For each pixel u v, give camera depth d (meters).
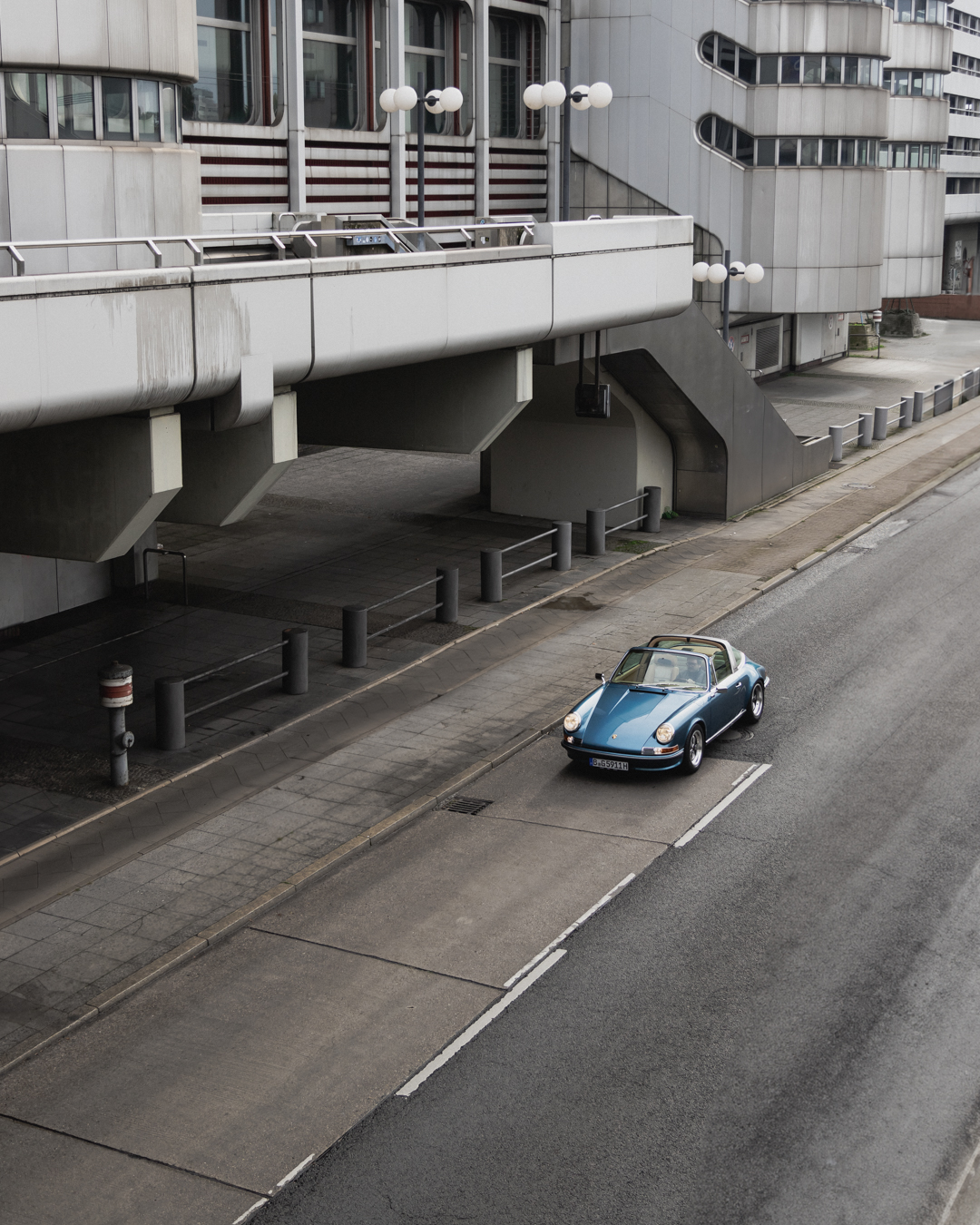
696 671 17.53
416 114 32.09
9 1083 10.62
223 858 14.55
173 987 12.08
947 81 74.69
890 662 21.09
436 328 18.55
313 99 28.89
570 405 29.86
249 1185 9.34
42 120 17.62
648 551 28.17
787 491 33.94
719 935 12.82
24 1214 9.06
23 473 15.70
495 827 15.46
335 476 35.62
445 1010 11.59
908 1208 9.06
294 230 20.30
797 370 53.47
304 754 17.48
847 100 45.47
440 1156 9.62
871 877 13.99
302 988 12.02
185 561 24.23
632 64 45.38
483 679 20.44
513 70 35.59
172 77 19.05
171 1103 10.32
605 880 14.02
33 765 17.02
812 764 17.11
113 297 13.40
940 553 27.84
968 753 17.38
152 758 17.30
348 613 20.75
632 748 16.30
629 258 23.41
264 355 15.60
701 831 15.19
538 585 25.61
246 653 21.52
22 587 22.45
